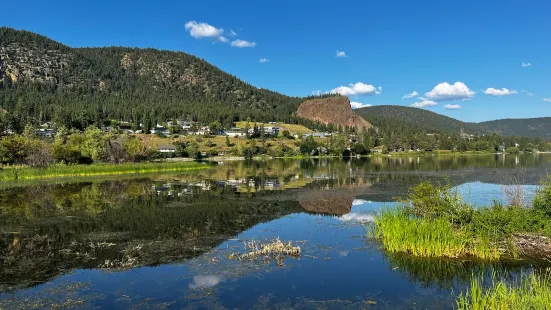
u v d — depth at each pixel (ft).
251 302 38.88
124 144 254.27
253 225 76.23
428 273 47.16
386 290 42.09
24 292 41.73
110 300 39.42
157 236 66.95
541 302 32.91
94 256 54.95
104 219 82.17
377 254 55.16
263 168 264.93
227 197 115.14
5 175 170.50
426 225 55.31
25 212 90.43
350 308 37.52
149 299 39.60
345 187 139.54
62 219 82.12
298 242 62.34
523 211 61.05
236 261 52.13
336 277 46.01
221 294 40.86
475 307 33.76
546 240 54.44
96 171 204.74
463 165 267.59
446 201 69.00
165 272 47.88
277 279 45.39
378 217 74.79
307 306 37.96
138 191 130.41
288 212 90.53
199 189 136.36
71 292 41.60
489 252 51.37
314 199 110.52
